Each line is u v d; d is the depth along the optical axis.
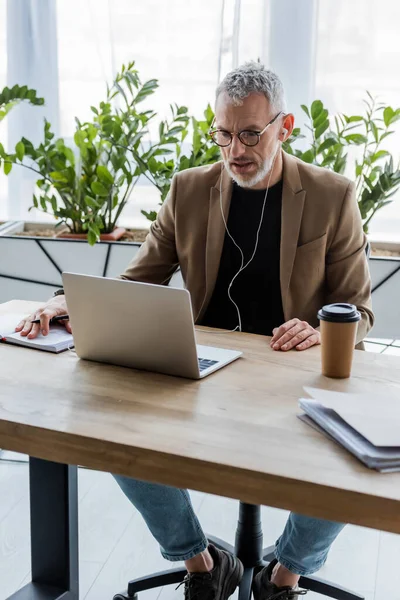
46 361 1.76
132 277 2.30
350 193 2.16
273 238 2.20
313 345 1.88
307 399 1.48
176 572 1.96
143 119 3.38
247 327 2.23
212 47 3.47
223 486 1.28
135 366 1.72
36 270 3.39
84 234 3.45
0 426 1.44
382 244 3.38
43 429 1.40
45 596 1.87
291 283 2.16
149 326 1.63
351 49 3.34
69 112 3.67
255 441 1.35
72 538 1.89
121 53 3.54
